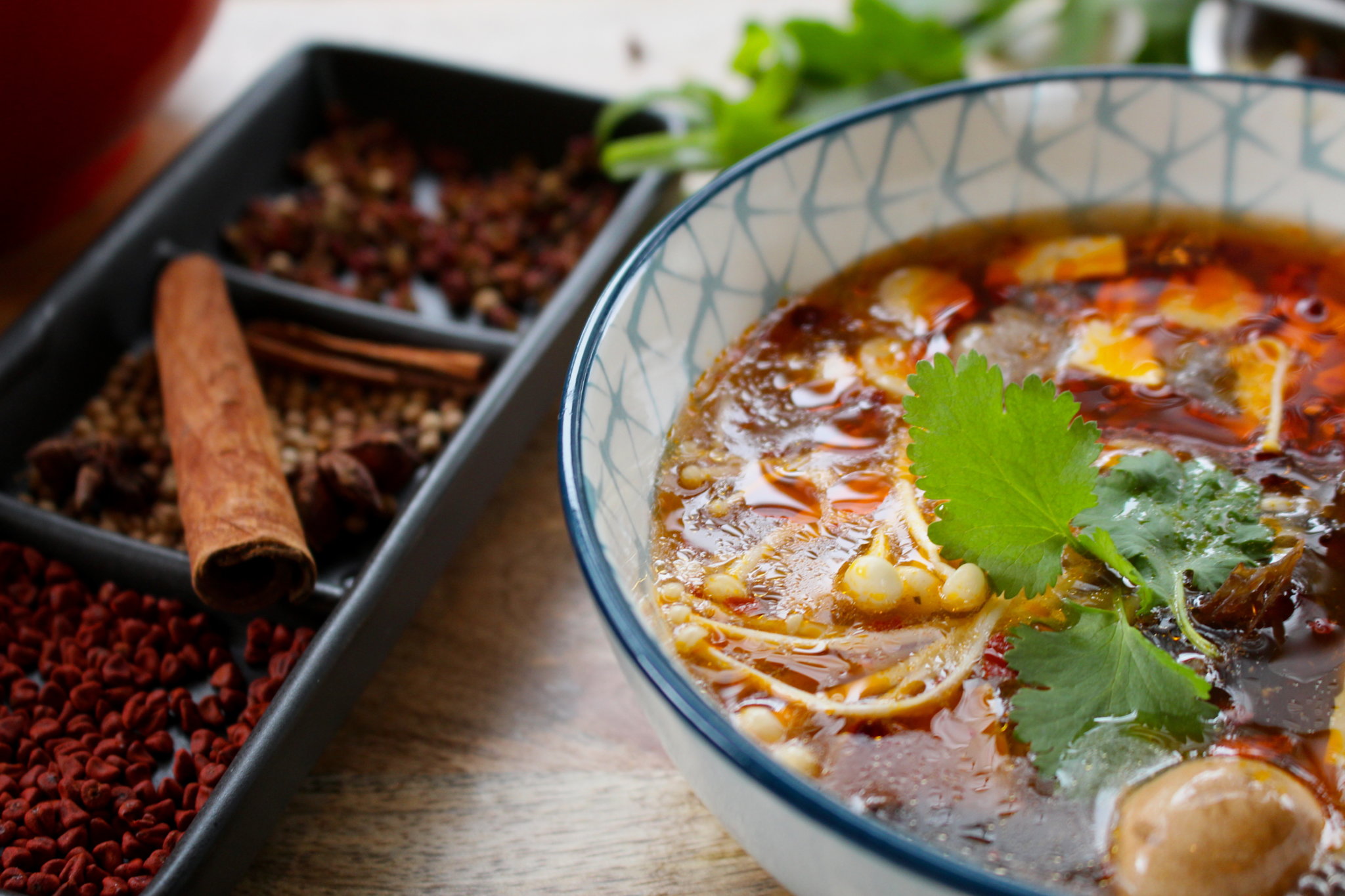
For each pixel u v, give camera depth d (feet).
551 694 1.08
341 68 1.52
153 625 1.09
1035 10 1.62
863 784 0.88
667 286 1.01
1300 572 0.95
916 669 0.92
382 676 1.09
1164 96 1.11
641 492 0.98
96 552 1.11
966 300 1.10
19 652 1.08
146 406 1.26
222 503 1.09
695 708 0.82
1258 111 1.11
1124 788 0.87
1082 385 1.05
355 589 1.04
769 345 1.07
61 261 1.41
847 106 1.40
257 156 1.46
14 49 1.22
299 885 0.99
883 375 1.06
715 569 0.96
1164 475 0.96
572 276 1.24
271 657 1.07
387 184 1.46
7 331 1.23
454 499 1.11
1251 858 0.83
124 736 1.04
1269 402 1.03
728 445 1.02
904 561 0.96
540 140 1.50
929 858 0.79
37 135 1.29
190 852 0.94
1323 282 1.10
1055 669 0.90
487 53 1.67
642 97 1.39
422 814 1.02
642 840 1.00
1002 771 0.88
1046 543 0.94
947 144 1.11
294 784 1.01
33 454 1.17
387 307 1.33
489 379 1.26
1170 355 1.07
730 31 1.69
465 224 1.41
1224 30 1.41
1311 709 0.90
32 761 1.02
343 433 1.23
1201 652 0.92
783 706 0.91
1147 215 1.14
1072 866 0.85
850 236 1.11
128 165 1.51
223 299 1.27
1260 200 1.13
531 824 1.01
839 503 0.99
